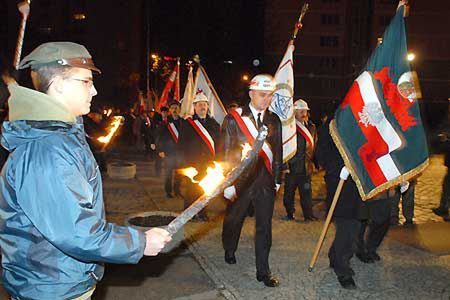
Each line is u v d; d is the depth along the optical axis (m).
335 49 59.97
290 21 57.69
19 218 2.04
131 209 8.11
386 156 4.80
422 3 57.44
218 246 6.09
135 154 17.50
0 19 27.36
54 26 34.59
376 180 4.75
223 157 5.00
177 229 2.28
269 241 4.85
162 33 30.77
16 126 2.04
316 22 59.66
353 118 4.87
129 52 36.66
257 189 4.77
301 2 57.50
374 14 58.44
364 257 5.66
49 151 1.98
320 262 5.59
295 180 7.45
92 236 1.98
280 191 9.99
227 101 29.45
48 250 2.05
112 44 36.16
